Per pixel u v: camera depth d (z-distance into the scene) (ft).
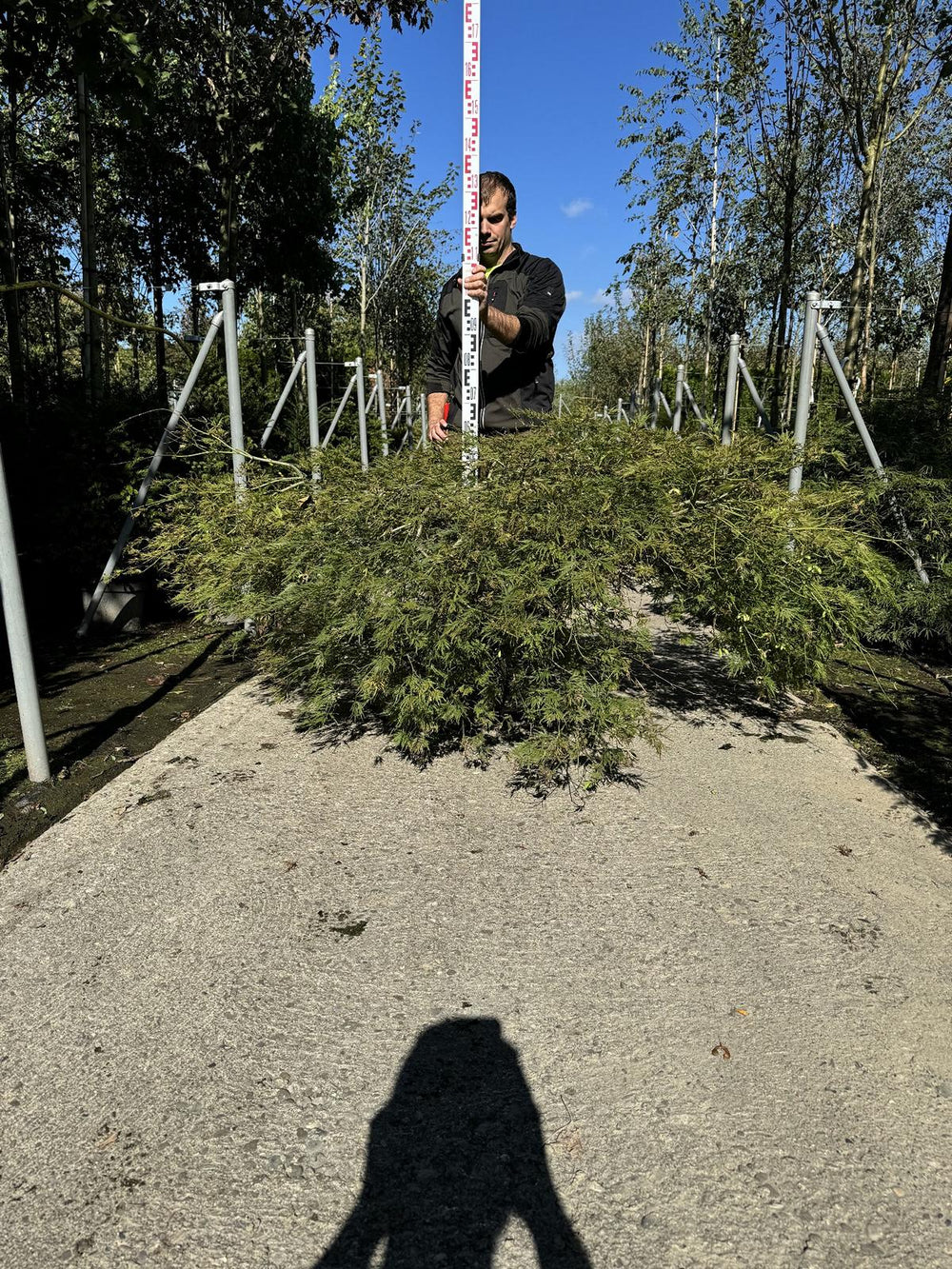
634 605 8.98
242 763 9.81
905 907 7.04
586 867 7.61
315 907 6.98
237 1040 5.50
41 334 50.08
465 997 5.93
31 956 6.36
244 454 13.01
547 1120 4.88
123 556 17.66
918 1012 5.76
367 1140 4.75
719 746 10.55
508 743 10.29
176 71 31.32
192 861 7.66
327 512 9.25
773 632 9.16
